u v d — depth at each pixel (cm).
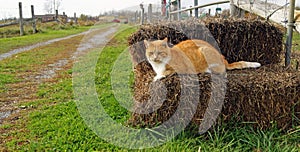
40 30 1620
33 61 678
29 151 234
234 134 243
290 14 312
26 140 257
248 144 233
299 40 441
